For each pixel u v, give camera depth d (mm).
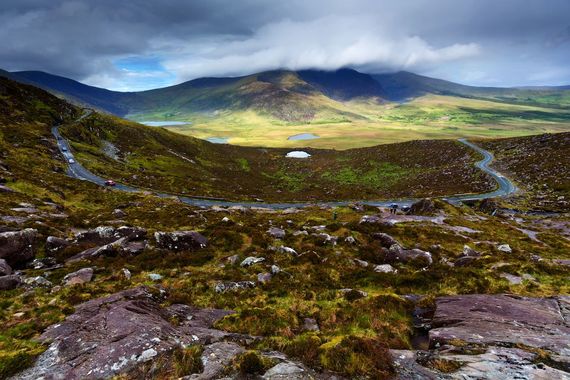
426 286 22672
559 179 117562
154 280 22922
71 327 13555
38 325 14273
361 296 19953
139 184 115688
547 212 88062
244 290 21453
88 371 10305
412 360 11016
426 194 125688
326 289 22078
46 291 19953
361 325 15531
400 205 96938
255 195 143375
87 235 31500
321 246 33344
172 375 10172
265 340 12797
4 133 124625
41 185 65250
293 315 16516
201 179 162250
